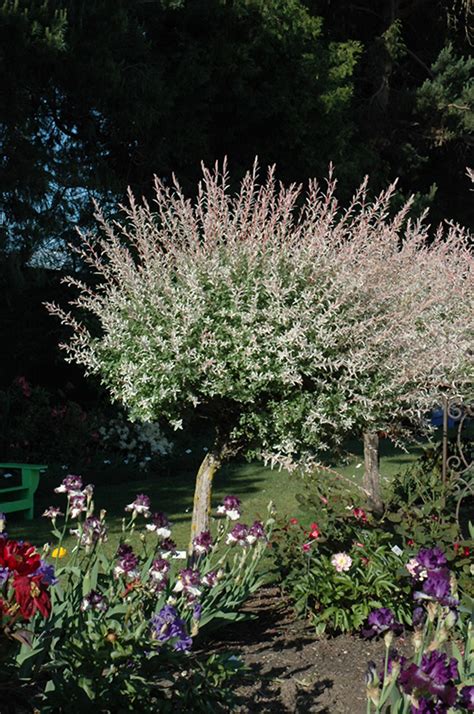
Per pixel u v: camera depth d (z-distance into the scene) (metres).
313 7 19.19
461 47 23.12
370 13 22.20
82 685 3.00
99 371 5.26
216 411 5.01
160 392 4.69
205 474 5.13
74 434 12.06
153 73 13.41
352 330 4.90
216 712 3.44
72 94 12.59
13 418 12.09
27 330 14.62
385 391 5.00
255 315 4.69
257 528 4.45
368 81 21.08
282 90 15.07
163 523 4.21
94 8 11.93
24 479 9.03
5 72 11.46
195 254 5.01
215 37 14.59
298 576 4.90
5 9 10.92
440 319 6.27
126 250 5.29
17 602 2.72
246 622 4.86
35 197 12.32
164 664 3.39
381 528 5.64
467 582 4.53
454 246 7.39
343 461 5.53
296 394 4.82
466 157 21.81
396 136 21.09
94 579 3.77
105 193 13.73
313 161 15.44
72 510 4.02
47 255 13.64
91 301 5.13
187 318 4.62
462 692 2.42
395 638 4.43
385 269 5.31
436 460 7.29
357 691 3.83
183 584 3.72
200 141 14.22
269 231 5.11
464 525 6.80
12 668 3.01
